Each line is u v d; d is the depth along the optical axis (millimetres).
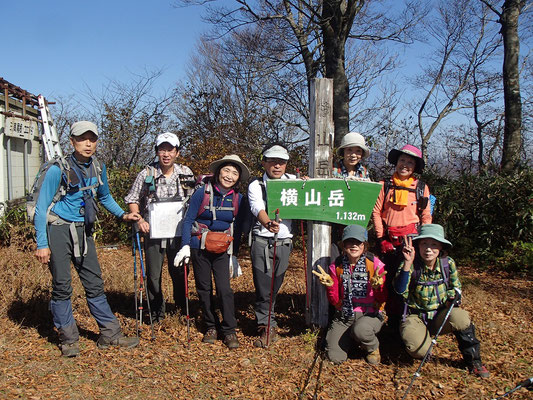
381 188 4238
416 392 3438
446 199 8273
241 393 3447
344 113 10641
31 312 4992
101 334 4246
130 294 5727
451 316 3744
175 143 4516
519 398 3336
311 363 3893
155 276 4648
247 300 5656
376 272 3885
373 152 10484
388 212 4324
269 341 4262
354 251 3891
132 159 15633
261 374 3732
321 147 4301
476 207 8102
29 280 5359
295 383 3580
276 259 4316
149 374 3740
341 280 3988
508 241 7906
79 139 3998
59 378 3643
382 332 4473
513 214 7836
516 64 10406
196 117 13672
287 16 13062
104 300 4270
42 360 3943
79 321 4879
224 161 4254
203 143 11031
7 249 6703
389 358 3963
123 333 4551
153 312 4836
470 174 8711
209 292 4355
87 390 3471
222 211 4281
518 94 10336
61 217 3973
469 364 3758
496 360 3986
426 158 15133
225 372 3775
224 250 4203
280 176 4344
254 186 4320
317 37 12602
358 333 3793
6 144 9664
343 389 3480
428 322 3887
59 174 3912
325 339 4070
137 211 4551
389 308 4293
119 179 9898
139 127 15695
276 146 4273
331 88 4289
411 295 3906
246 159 10359
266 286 4320
